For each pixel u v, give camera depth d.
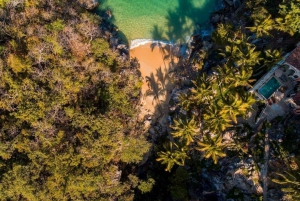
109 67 53.59
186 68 58.38
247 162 48.59
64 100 47.91
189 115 53.22
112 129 47.56
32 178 43.31
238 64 47.69
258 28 48.94
